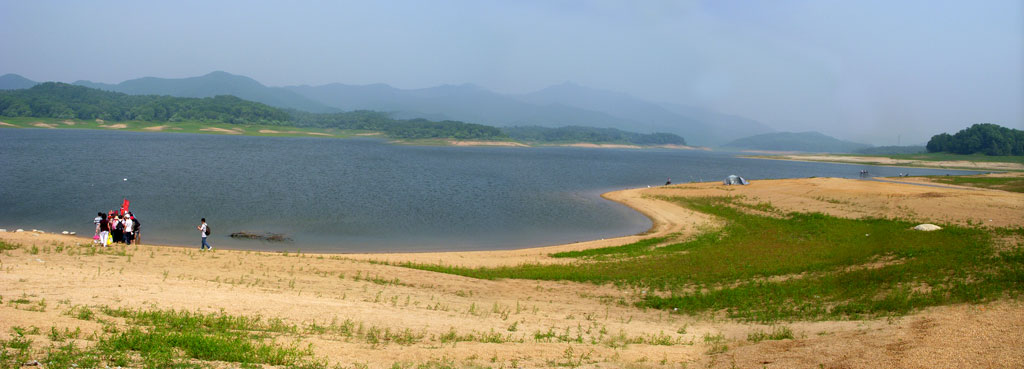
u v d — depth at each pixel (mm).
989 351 9930
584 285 22375
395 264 25922
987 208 37844
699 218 45750
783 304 18156
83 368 8359
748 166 170875
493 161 144125
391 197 58531
